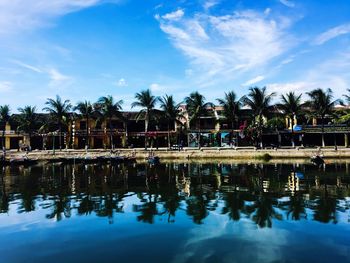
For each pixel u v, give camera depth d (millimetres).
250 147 63750
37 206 22453
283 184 29484
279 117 64688
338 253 13164
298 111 63875
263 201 22594
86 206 22219
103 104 67688
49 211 20922
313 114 63875
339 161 51156
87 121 69000
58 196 26078
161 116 67812
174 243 14625
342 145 68750
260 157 56438
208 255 13219
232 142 67500
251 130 64938
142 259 12992
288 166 44688
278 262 12430
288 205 21234
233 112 64750
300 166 44438
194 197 24609
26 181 34844
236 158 58031
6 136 77062
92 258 13172
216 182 31625
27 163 53531
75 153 63531
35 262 12906
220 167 45438
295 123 70500
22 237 15867
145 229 16734
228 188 28156
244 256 13031
